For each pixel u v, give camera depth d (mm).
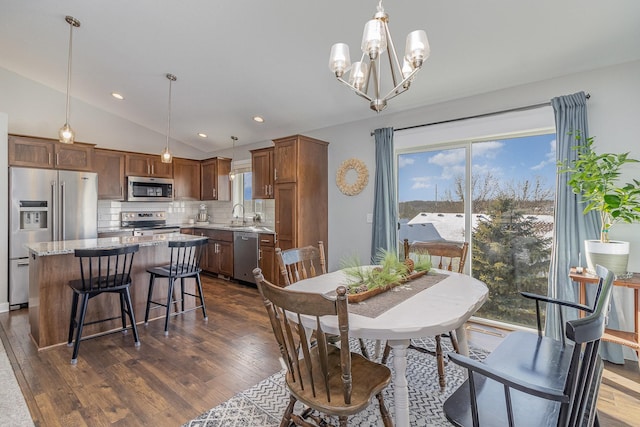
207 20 2785
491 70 2754
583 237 2457
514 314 3053
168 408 1868
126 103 4809
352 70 1961
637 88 2355
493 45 2473
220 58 3311
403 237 3723
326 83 3420
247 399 1956
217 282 4898
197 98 4297
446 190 3406
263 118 4516
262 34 2844
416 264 2211
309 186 4043
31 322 2873
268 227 5266
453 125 3219
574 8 2055
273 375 2230
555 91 2689
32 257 2805
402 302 1572
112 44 3348
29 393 2008
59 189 4020
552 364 1454
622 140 2404
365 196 3922
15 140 3803
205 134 5543
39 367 2328
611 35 2207
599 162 2475
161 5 2693
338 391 1328
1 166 3578
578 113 2492
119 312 3092
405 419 1390
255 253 4523
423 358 2488
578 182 2303
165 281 3480
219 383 2131
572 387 922
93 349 2625
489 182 3152
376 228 3666
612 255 2162
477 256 3234
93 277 2836
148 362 2410
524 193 2973
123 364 2379
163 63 3574
